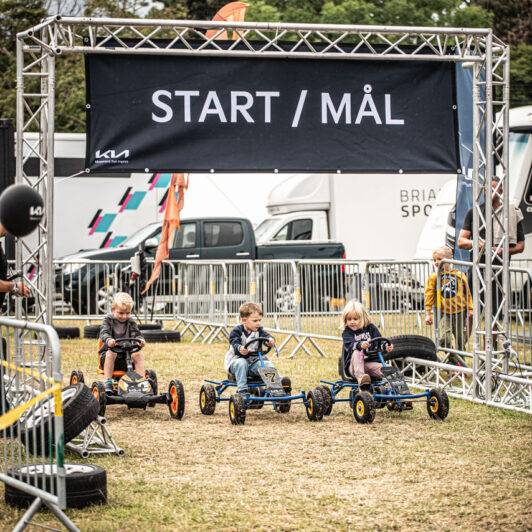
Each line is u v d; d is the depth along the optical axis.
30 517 5.11
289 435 8.00
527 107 19.80
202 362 12.84
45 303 9.06
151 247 19.36
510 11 39.03
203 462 6.96
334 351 14.55
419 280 12.39
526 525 5.37
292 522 5.43
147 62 9.41
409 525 5.38
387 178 22.17
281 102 9.66
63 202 21.02
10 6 33.06
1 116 31.23
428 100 9.97
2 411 6.04
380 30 9.41
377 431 8.16
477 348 9.77
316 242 21.28
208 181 21.44
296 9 32.62
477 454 7.23
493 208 10.45
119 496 5.95
